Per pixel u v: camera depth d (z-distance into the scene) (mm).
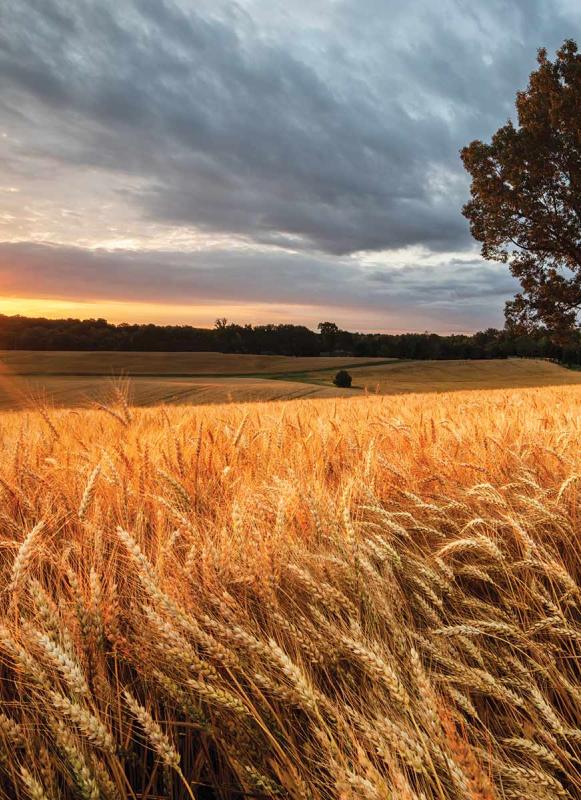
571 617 1852
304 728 1338
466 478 3148
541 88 29953
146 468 2838
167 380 72438
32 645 1389
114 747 1112
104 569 1889
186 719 1338
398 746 1078
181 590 1687
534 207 30297
